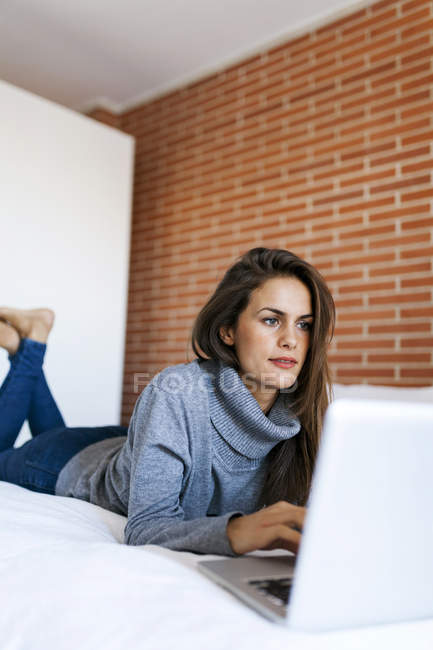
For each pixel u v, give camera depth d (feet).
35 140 10.35
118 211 11.62
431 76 8.66
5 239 9.86
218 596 2.07
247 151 11.05
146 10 10.25
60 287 10.56
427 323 8.38
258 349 3.47
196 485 3.53
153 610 1.89
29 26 10.80
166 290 12.24
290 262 3.56
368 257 9.12
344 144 9.61
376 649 1.77
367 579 1.84
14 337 7.37
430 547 1.93
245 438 3.48
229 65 11.55
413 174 8.73
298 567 1.76
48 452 5.03
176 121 12.48
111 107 13.69
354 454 1.73
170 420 3.31
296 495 3.77
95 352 11.05
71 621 1.89
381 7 9.34
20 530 2.80
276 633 1.77
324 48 10.04
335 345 9.32
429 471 1.86
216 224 11.44
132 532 3.09
